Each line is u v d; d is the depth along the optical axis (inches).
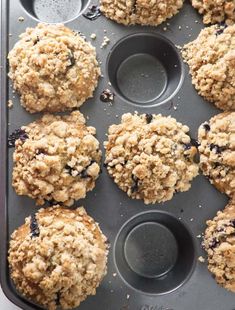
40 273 9.3
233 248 9.8
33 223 9.7
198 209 10.3
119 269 10.2
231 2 10.4
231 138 10.1
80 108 10.4
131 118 10.3
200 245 10.2
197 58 10.4
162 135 10.1
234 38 10.3
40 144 9.7
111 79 10.8
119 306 9.9
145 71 11.4
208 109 10.5
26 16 10.5
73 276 9.3
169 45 10.8
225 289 10.1
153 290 10.3
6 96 10.1
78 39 10.3
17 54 10.0
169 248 10.8
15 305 10.2
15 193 10.0
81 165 9.9
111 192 10.2
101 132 10.3
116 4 10.5
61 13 11.3
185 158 10.2
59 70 9.9
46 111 10.3
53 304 9.5
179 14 10.8
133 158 9.9
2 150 9.9
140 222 10.7
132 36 10.7
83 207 10.1
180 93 10.6
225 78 10.2
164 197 10.1
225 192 10.3
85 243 9.5
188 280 10.1
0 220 9.8
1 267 9.7
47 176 9.7
